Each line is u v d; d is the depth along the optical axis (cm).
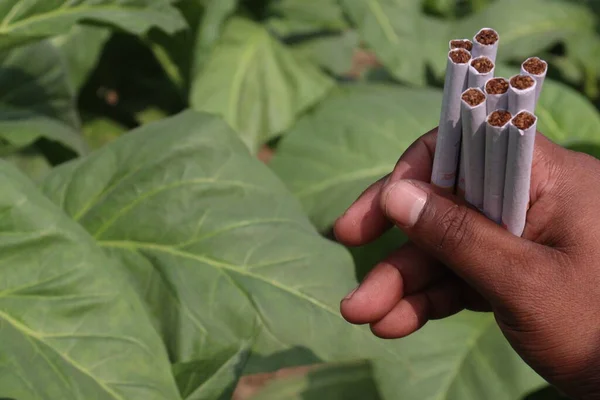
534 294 67
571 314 68
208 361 75
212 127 83
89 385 71
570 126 99
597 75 126
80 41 105
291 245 79
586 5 132
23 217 74
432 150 73
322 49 127
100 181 81
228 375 75
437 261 73
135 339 73
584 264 68
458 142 67
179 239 79
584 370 69
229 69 119
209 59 118
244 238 79
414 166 73
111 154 82
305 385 115
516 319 68
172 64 114
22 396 69
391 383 88
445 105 67
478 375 88
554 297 67
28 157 96
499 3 126
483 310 75
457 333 90
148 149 82
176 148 82
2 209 74
